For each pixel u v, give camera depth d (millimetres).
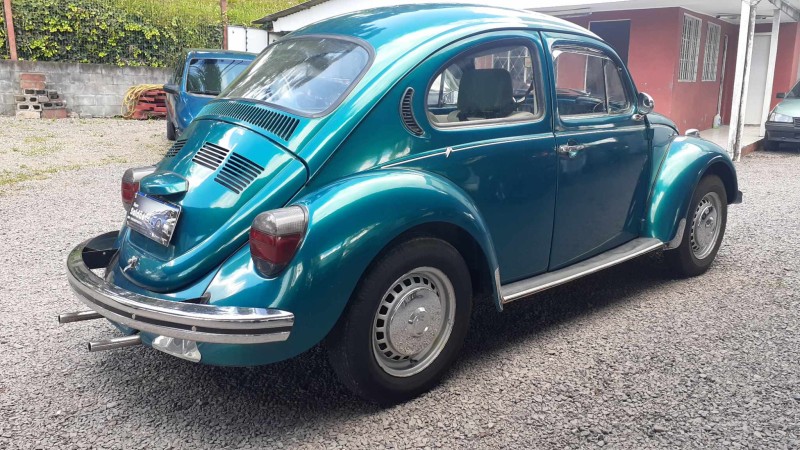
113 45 15375
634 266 5340
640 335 3949
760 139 12953
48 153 10344
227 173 2988
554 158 3793
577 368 3521
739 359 3613
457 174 3326
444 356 3268
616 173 4266
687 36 12711
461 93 3426
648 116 4789
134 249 3158
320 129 2996
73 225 6480
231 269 2791
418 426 2977
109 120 14578
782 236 6211
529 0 11609
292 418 3057
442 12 3654
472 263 3473
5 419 3004
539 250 3850
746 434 2885
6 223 6535
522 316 4285
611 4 11555
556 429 2938
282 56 3680
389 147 3121
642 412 3068
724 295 4637
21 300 4520
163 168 3287
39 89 14156
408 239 3029
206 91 10086
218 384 3385
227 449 2803
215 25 16906
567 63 3938
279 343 2721
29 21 14344
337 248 2738
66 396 3234
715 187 4949
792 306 4410
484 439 2865
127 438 2873
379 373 3014
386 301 3008
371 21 3582
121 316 2805
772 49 13453
